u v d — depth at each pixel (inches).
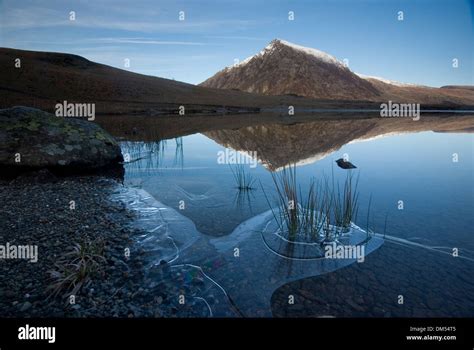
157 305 139.0
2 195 274.7
